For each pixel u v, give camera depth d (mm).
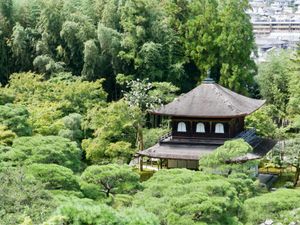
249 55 70312
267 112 63719
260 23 158875
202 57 69375
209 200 27500
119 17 70312
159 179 32812
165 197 29172
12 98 56344
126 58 66562
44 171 30219
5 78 69750
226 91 52781
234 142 39812
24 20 71000
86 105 56875
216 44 68688
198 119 49906
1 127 43344
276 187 49344
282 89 69875
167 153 48969
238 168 39406
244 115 49531
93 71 66875
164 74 67938
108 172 32812
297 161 48938
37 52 68625
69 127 52469
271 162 52906
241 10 69500
